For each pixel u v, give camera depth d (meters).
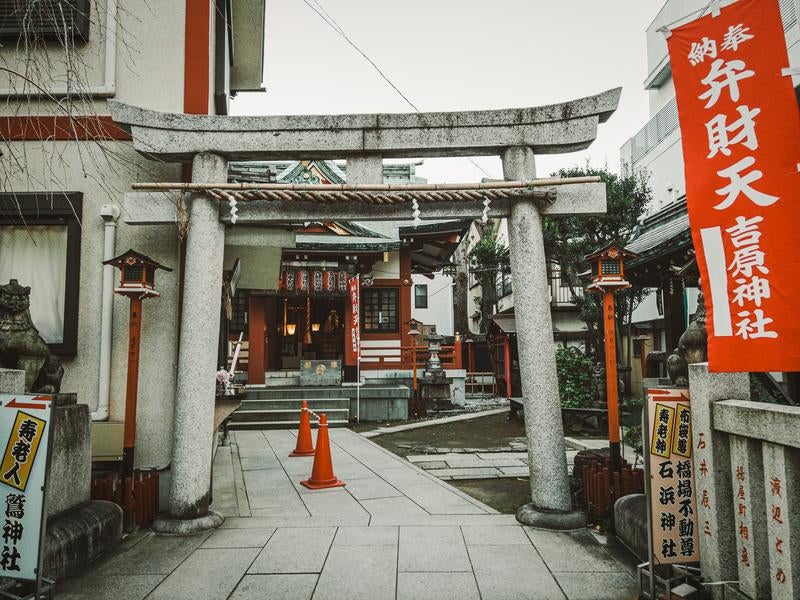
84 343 6.18
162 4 6.58
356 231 17.27
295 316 21.12
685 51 3.74
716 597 3.47
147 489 5.56
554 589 3.95
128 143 6.34
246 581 4.12
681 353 4.51
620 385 13.38
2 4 6.09
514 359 17.27
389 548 4.81
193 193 5.73
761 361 3.19
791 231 3.18
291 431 13.05
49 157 6.23
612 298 5.96
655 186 18.23
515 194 5.69
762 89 3.36
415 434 12.80
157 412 6.11
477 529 5.33
